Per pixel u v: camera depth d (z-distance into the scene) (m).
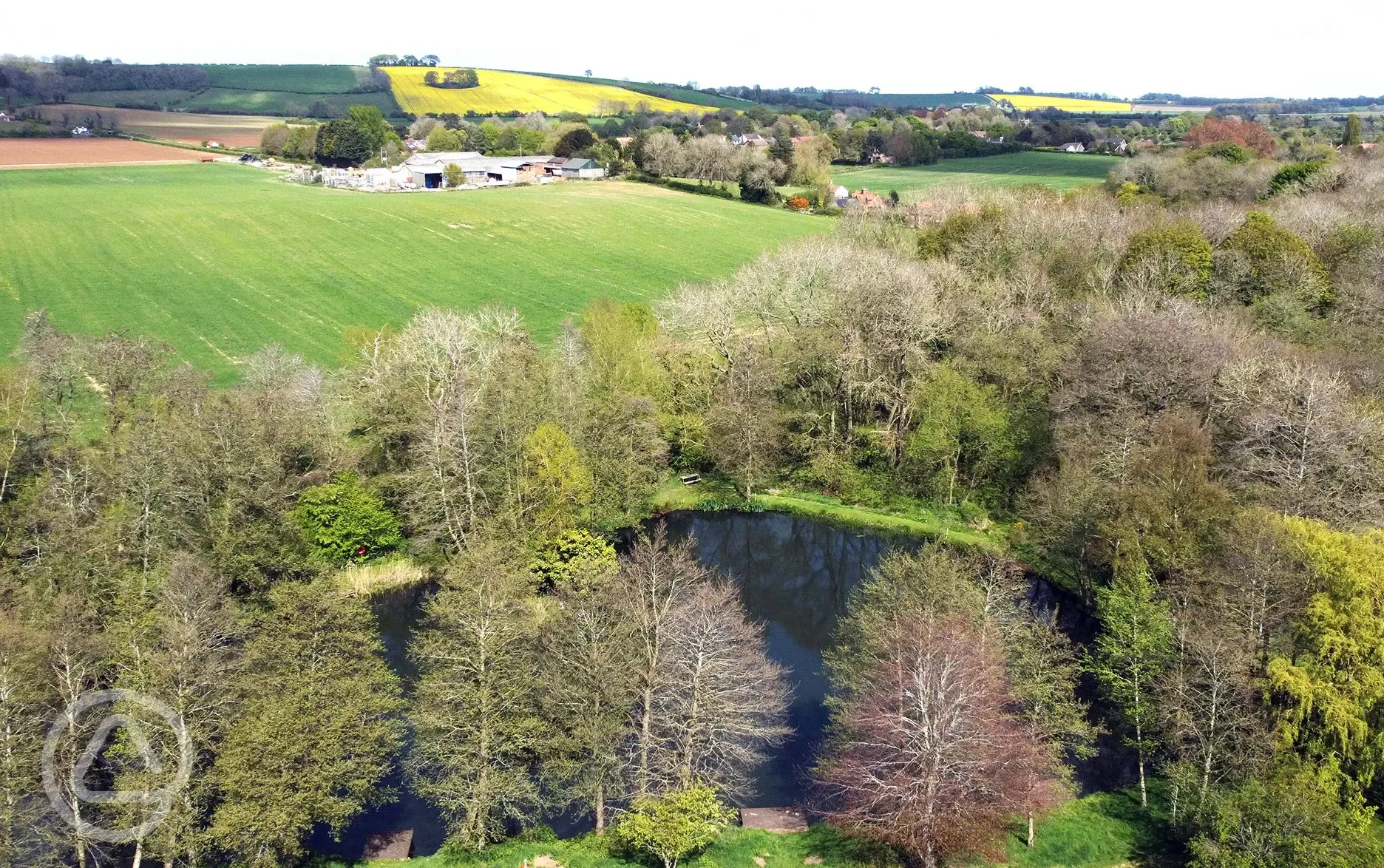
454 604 41.88
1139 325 63.22
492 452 63.19
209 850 36.56
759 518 75.50
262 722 35.84
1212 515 48.84
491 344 79.31
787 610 63.56
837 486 77.94
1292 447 53.38
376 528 63.97
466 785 39.84
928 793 35.44
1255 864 33.47
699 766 43.38
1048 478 64.75
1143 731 45.44
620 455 70.06
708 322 81.12
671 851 36.31
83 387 74.19
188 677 37.50
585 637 41.97
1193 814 38.59
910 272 79.19
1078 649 53.84
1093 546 55.84
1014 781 37.16
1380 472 50.53
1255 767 37.19
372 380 70.56
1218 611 43.84
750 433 75.44
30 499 54.97
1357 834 33.28
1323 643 37.09
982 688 37.94
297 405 68.50
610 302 92.50
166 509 54.44
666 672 41.53
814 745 47.81
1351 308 73.25
